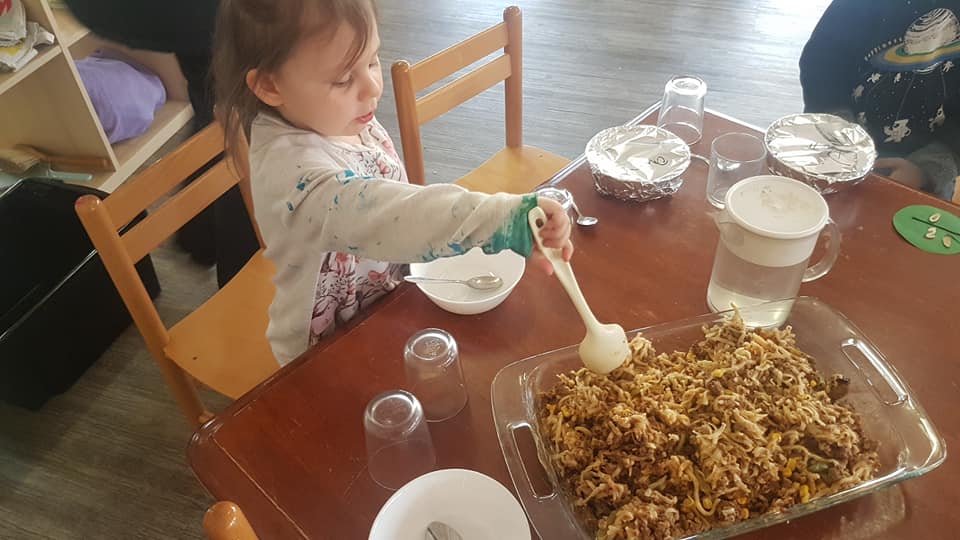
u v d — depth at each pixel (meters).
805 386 0.78
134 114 2.31
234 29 0.84
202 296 1.98
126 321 1.89
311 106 0.88
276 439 0.82
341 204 0.84
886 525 0.70
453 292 0.99
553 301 0.96
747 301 0.89
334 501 0.76
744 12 3.04
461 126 2.55
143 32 1.71
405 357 0.85
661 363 0.82
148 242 1.18
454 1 3.27
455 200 0.77
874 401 0.77
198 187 1.22
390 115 2.61
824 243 0.98
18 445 1.65
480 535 0.70
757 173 1.09
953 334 0.88
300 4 0.78
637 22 3.04
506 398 0.82
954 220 1.03
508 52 1.51
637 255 1.02
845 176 1.07
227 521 0.56
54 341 1.69
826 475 0.72
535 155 1.69
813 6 3.04
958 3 1.32
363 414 0.84
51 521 1.52
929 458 0.71
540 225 0.75
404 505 0.71
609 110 2.57
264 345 1.27
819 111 1.57
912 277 0.96
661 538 0.67
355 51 0.82
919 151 1.47
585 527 0.70
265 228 0.99
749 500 0.71
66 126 2.19
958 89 1.39
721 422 0.75
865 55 1.45
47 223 1.90
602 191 1.13
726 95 2.58
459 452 0.80
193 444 0.82
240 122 0.97
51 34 1.96
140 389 1.76
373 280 1.15
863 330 0.89
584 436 0.76
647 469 0.72
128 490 1.56
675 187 1.12
